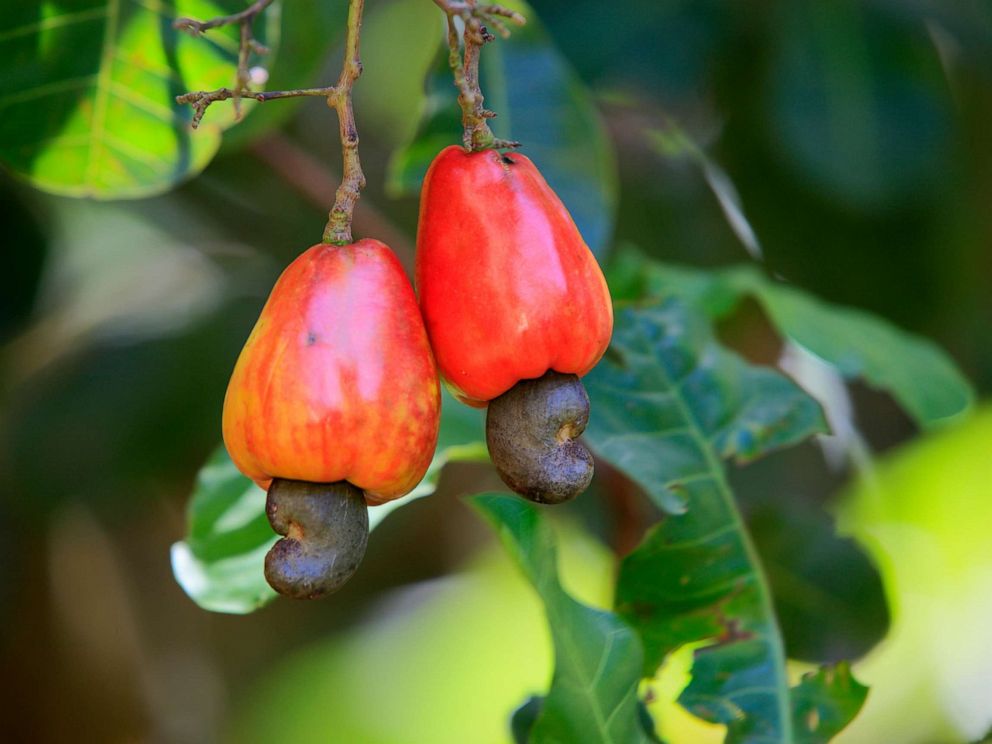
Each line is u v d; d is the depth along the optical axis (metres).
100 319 3.48
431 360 1.44
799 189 2.96
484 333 1.43
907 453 3.96
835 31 2.95
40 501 3.23
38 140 2.03
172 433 3.25
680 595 2.01
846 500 3.82
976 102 3.24
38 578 3.40
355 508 1.43
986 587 4.12
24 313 3.03
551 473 1.45
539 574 1.67
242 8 1.94
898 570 4.10
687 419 2.10
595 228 2.35
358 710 4.29
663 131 3.29
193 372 3.29
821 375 3.43
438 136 2.30
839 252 3.06
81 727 3.54
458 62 1.49
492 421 1.48
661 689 3.15
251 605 1.93
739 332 3.38
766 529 2.35
